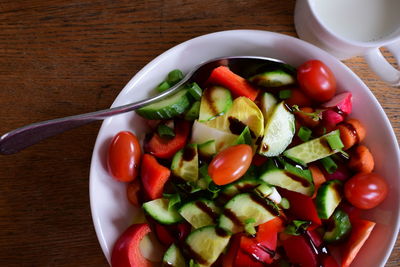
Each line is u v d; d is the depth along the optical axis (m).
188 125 0.49
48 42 0.53
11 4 0.53
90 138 0.52
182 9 0.54
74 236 0.52
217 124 0.48
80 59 0.53
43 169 0.52
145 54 0.53
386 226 0.48
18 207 0.52
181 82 0.49
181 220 0.48
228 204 0.47
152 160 0.48
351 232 0.48
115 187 0.49
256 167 0.48
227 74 0.48
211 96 0.48
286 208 0.48
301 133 0.49
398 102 0.54
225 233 0.46
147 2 0.53
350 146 0.49
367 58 0.51
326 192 0.48
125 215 0.49
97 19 0.53
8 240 0.51
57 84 0.53
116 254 0.47
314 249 0.48
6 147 0.45
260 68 0.50
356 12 0.52
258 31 0.49
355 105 0.50
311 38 0.52
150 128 0.50
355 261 0.49
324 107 0.49
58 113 0.52
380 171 0.49
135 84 0.48
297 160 0.48
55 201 0.52
